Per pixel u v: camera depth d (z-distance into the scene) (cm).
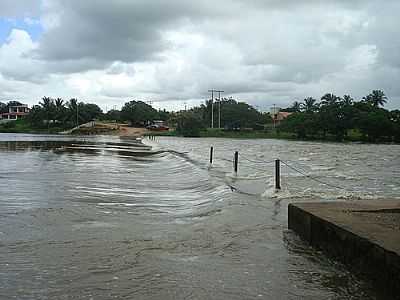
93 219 1159
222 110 15175
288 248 898
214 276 720
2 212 1215
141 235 991
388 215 912
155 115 15725
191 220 1178
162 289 658
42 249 860
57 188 1725
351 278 715
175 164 3169
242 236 995
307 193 1706
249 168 2919
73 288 658
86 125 14338
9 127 15675
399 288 596
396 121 10562
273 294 646
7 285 667
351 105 11431
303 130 11850
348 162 3806
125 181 2080
